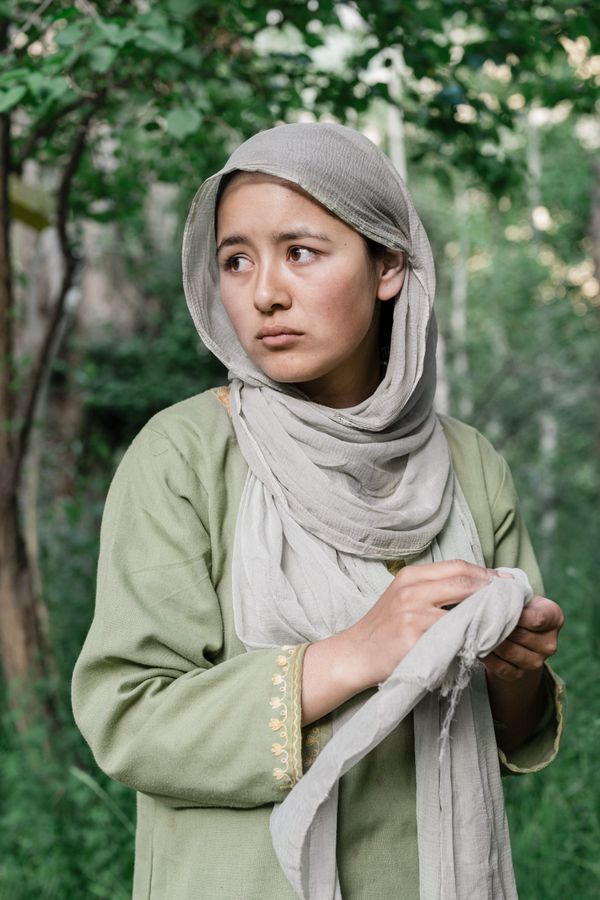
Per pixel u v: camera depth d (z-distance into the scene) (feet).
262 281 4.00
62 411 37.11
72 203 16.67
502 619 3.56
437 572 3.70
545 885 9.61
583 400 38.24
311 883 3.80
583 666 12.00
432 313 4.55
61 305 12.95
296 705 3.72
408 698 3.51
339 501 4.12
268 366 4.11
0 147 12.19
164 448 4.28
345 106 12.59
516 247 45.83
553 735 4.57
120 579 4.05
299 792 3.68
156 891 4.14
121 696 3.90
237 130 12.95
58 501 17.28
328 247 4.01
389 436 4.36
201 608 4.02
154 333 40.19
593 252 21.24
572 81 13.44
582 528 26.86
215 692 3.83
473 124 13.00
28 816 11.04
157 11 9.14
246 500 4.21
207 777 3.79
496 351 43.34
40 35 10.30
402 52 12.05
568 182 42.47
